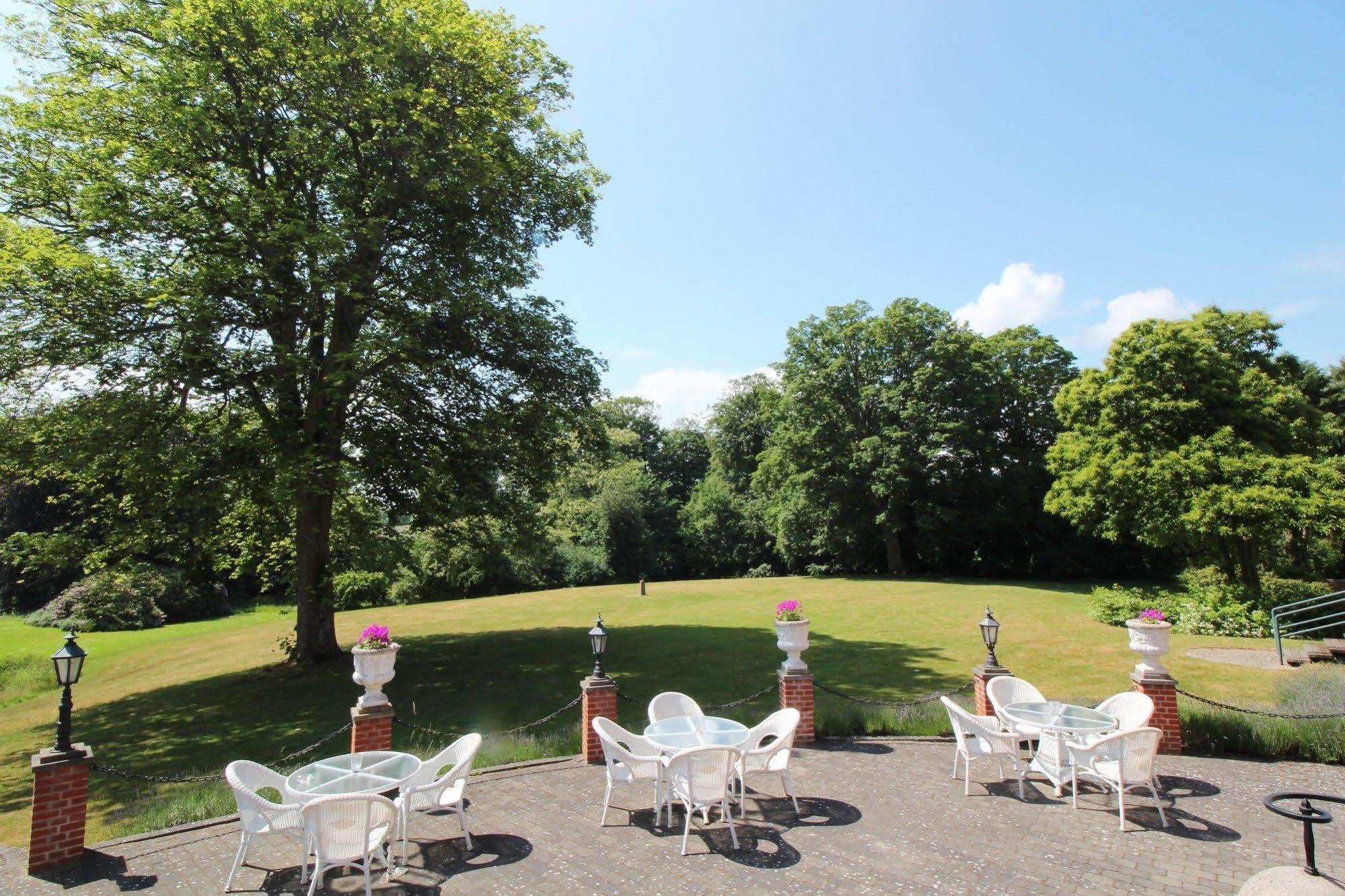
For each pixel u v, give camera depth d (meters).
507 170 17.11
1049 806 7.15
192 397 14.71
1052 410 39.09
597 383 19.36
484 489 17.98
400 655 19.75
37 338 13.26
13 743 13.25
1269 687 12.15
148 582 17.11
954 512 36.56
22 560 15.61
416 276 16.06
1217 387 20.22
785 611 9.71
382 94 14.49
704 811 6.70
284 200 14.29
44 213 14.44
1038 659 15.97
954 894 5.41
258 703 14.55
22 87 14.63
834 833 6.58
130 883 6.07
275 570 20.77
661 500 50.97
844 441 37.81
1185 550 21.70
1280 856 5.94
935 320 37.69
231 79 14.88
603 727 7.35
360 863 6.21
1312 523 16.95
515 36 17.06
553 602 32.06
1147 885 5.50
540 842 6.57
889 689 13.64
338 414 16.47
